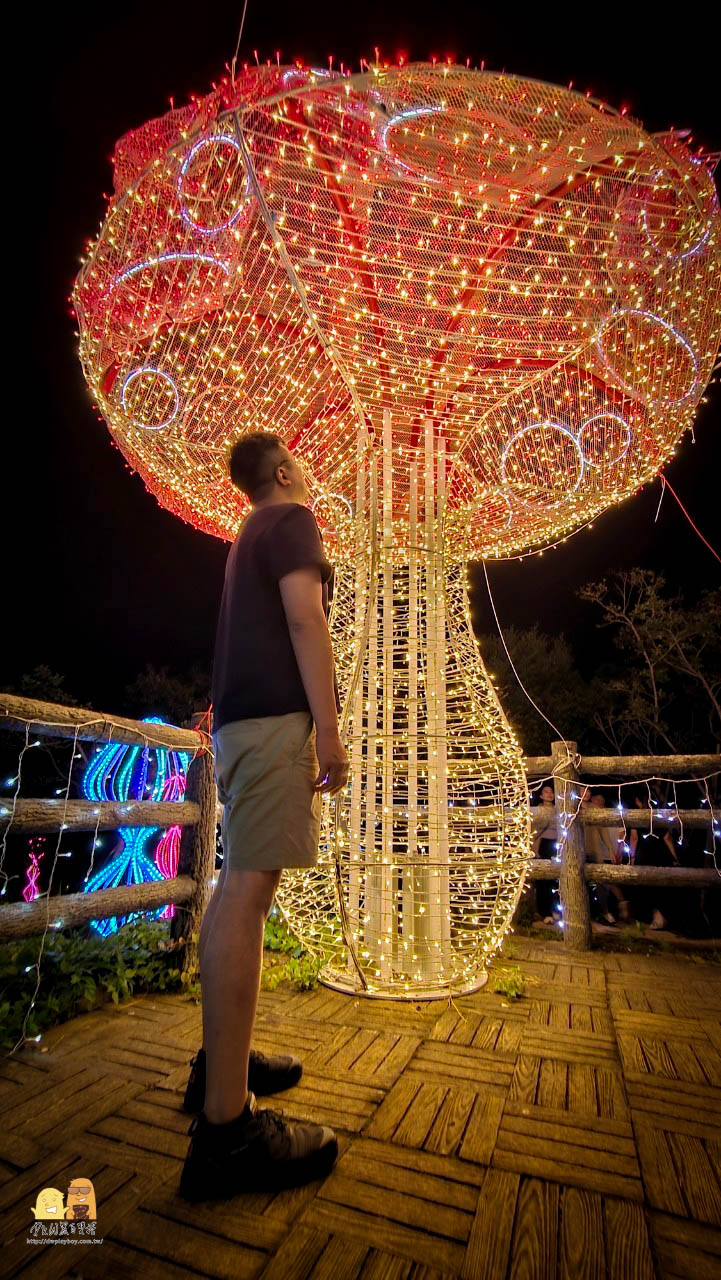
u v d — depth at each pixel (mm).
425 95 1919
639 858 5824
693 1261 1189
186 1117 1698
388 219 2172
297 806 1450
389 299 2324
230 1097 1373
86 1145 1557
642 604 9219
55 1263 1166
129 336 2443
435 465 3076
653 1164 1495
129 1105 1763
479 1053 2131
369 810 2795
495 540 3600
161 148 2078
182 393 2650
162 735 3127
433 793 2799
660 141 2020
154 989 2850
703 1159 1519
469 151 2090
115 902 2734
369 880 2801
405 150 2109
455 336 2426
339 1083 1896
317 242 2195
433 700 2822
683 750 9219
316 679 1443
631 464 3025
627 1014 2555
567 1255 1195
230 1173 1342
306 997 2672
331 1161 1441
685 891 5559
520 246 2264
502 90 1930
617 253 2229
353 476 3297
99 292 2365
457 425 3064
